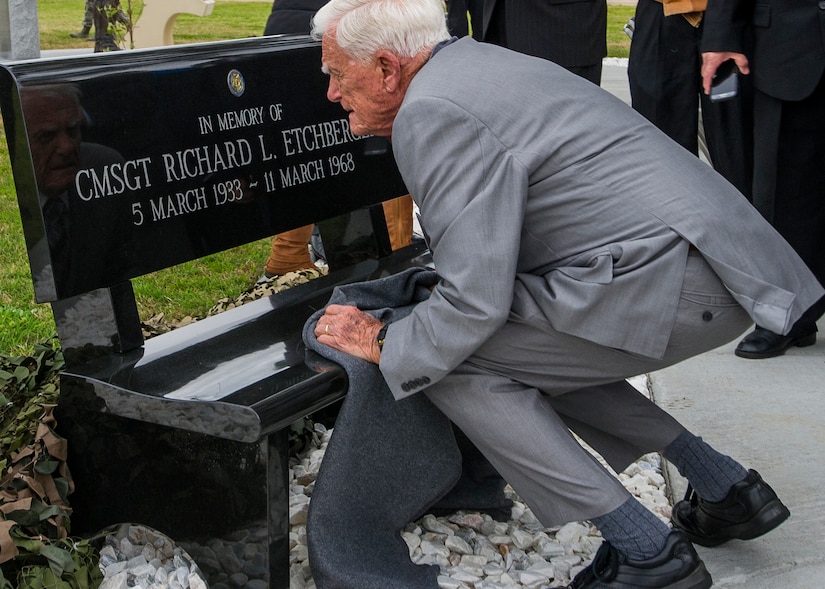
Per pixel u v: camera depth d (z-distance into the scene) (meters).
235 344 2.45
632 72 4.24
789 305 2.07
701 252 2.08
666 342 2.11
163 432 2.23
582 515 2.18
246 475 2.16
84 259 2.26
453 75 2.12
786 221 3.81
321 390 2.19
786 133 3.70
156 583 2.45
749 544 2.65
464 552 2.59
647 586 2.16
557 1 4.09
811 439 3.22
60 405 2.36
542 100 2.13
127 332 2.41
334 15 2.20
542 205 2.14
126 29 9.26
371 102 2.23
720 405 3.47
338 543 2.23
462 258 2.05
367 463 2.27
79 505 2.45
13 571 2.32
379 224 3.22
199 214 2.54
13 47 6.47
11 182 6.31
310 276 4.17
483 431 2.23
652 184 2.11
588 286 2.08
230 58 2.67
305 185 2.87
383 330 2.28
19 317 4.00
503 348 2.21
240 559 2.22
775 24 3.55
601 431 2.56
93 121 2.28
